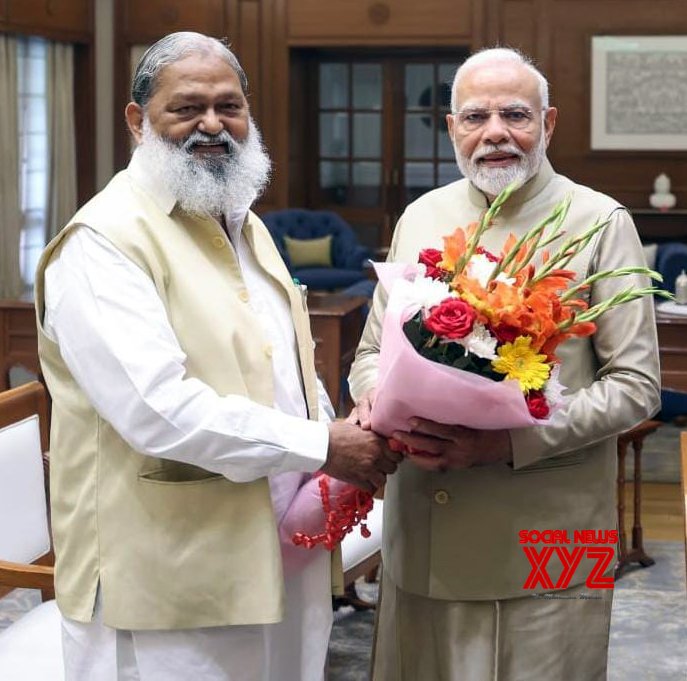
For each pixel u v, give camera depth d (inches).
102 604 79.9
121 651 81.1
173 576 79.2
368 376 94.3
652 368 88.1
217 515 79.6
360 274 401.1
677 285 219.9
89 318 76.5
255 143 84.7
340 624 152.9
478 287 74.4
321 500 85.5
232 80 81.9
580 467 91.1
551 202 92.1
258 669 83.2
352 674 138.0
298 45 420.2
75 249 78.2
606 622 93.3
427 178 441.4
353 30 416.8
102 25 419.8
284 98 423.5
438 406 75.6
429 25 411.8
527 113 89.3
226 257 82.5
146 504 79.2
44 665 96.0
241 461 76.6
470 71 90.9
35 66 387.2
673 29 394.0
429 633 94.5
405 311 76.0
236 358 80.0
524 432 83.1
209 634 81.0
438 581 91.7
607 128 400.8
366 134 442.3
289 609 88.1
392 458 81.7
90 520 80.6
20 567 101.3
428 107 437.7
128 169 84.0
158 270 78.5
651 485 225.1
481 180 90.4
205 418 75.6
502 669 91.7
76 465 81.5
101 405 76.8
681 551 185.0
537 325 73.8
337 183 446.6
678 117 396.5
